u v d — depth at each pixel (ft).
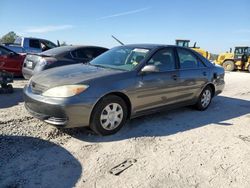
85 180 10.77
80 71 15.96
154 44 19.25
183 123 18.26
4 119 16.84
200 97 21.29
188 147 14.33
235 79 48.65
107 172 11.43
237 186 10.99
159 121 18.34
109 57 18.63
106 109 14.88
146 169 11.84
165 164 12.36
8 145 13.26
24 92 15.55
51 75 15.37
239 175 11.82
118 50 19.13
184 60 19.95
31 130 15.31
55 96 13.76
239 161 13.11
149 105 17.08
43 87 14.42
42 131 15.26
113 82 14.99
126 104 15.99
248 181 11.40
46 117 14.06
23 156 12.31
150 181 10.94
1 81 24.21
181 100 19.47
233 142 15.42
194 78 20.07
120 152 13.29
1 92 24.39
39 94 14.37
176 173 11.66
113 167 11.84
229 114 21.48
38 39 48.37
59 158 12.38
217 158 13.28
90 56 28.48
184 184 10.88
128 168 11.83
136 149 13.70
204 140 15.44
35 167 11.48
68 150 13.21
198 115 20.53
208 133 16.63
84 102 13.85
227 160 13.14
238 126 18.44
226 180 11.37
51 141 14.10
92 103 14.10
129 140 14.74
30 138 14.26
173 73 18.39
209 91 22.18
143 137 15.28
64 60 26.07
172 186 10.69
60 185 10.38
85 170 11.50
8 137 14.17
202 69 21.15
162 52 18.35
